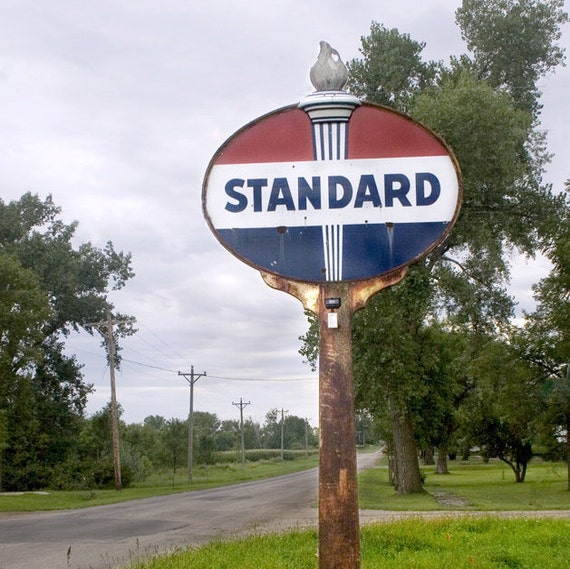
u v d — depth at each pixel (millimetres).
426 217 6355
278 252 6398
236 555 11109
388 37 30578
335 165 6453
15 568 12891
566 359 31594
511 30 31391
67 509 31047
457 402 48406
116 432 47719
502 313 32719
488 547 11141
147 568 10602
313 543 12414
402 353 30219
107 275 58406
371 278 6301
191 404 59969
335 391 6027
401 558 10320
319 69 6562
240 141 6523
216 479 63250
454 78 30656
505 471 64688
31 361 45844
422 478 42719
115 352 56312
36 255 53500
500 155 26594
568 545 11656
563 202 29156
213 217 6473
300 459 129625
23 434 49906
